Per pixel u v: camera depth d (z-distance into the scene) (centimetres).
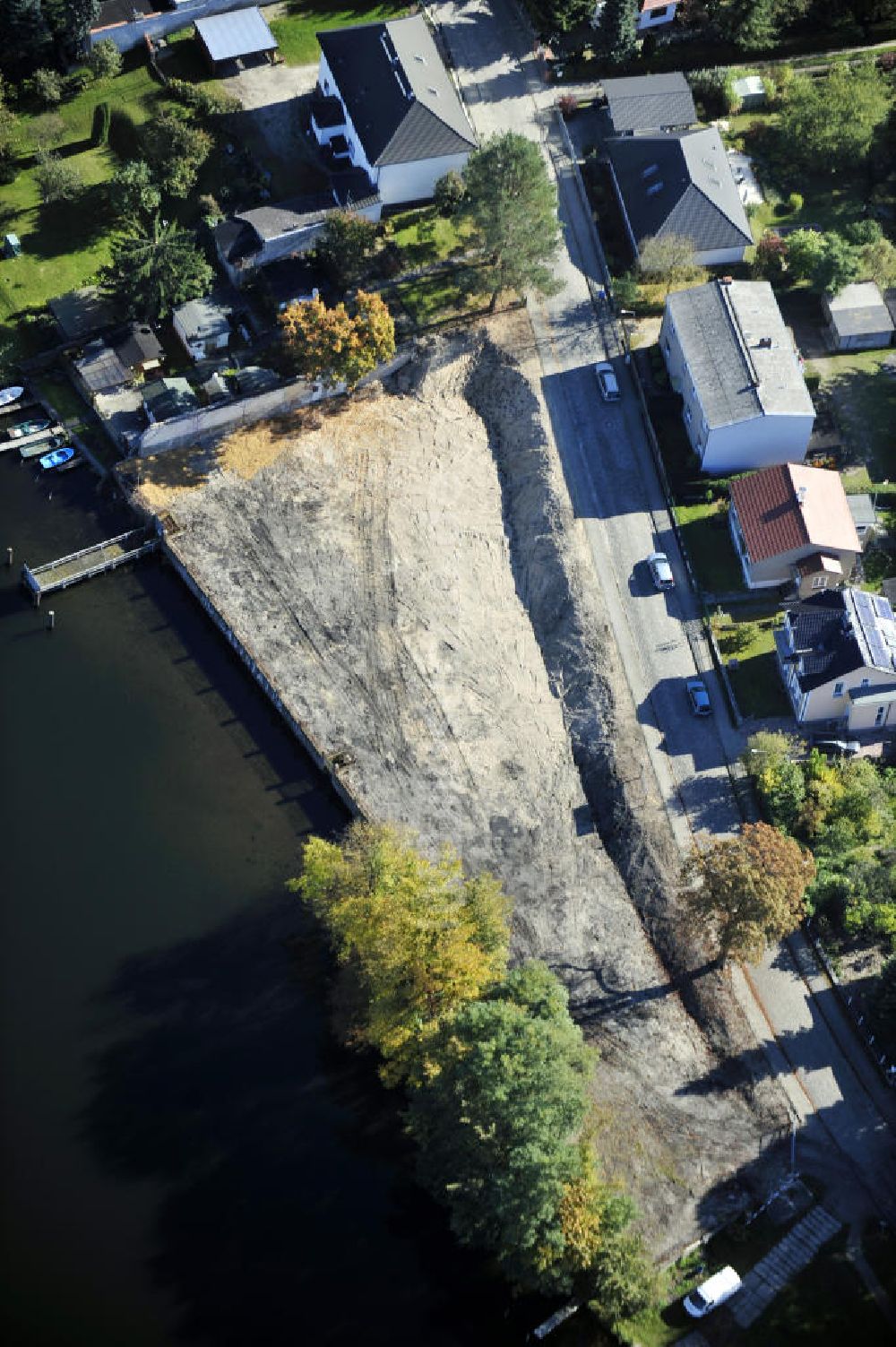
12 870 12550
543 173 15025
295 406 15262
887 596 13525
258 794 12988
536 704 13238
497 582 14012
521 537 14250
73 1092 11444
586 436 14700
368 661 13512
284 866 12581
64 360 15562
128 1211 10900
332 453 14888
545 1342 10150
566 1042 10350
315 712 13200
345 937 11150
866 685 12606
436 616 13775
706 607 13650
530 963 11019
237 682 13675
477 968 10781
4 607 14200
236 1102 11388
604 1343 10062
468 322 15512
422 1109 10469
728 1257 10338
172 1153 11156
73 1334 10375
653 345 15238
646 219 15650
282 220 15825
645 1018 11438
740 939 10988
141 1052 11631
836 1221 10500
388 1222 10831
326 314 14475
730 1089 11094
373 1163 11094
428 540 14250
